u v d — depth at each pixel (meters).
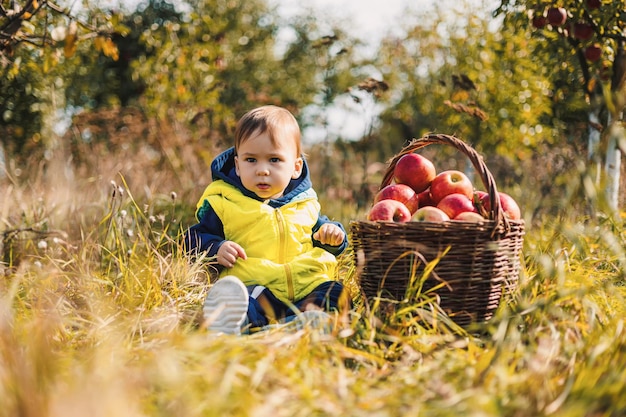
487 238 2.63
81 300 3.01
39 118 8.25
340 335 2.30
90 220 4.77
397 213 2.81
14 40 4.19
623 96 2.48
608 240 3.03
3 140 8.02
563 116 7.09
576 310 2.50
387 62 10.11
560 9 4.45
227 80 13.37
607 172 5.02
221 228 3.13
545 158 6.52
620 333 2.25
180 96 8.85
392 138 12.42
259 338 2.38
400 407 1.83
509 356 2.11
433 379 1.94
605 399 1.78
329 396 1.87
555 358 2.07
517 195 6.41
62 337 2.53
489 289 2.67
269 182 3.03
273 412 1.78
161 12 12.98
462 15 8.35
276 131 3.03
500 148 7.42
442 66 8.91
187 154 7.52
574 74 5.95
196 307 3.03
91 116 8.15
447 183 2.95
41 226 4.27
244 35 15.27
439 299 2.53
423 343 2.34
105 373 1.93
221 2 13.28
